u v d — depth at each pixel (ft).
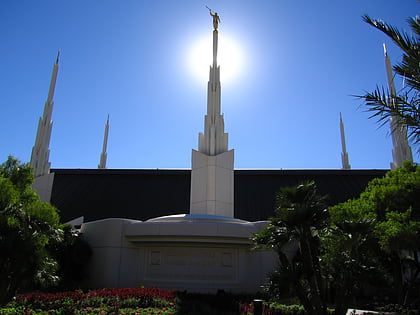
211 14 98.68
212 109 90.68
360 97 38.27
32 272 40.47
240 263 69.97
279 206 39.88
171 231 67.92
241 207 141.08
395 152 113.29
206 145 88.07
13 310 40.34
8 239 38.65
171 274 68.64
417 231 47.93
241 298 58.75
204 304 49.90
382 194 61.00
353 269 37.42
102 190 153.48
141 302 48.91
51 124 128.26
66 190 153.89
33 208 43.16
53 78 132.67
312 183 39.70
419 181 59.31
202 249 69.41
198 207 83.46
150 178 158.92
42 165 122.01
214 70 93.91
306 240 37.73
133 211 143.84
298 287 36.73
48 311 42.52
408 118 35.83
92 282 71.05
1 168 69.92
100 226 73.92
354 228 37.70
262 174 154.20
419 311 52.54
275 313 44.62
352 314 48.34
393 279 60.70
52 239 46.80
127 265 70.79
